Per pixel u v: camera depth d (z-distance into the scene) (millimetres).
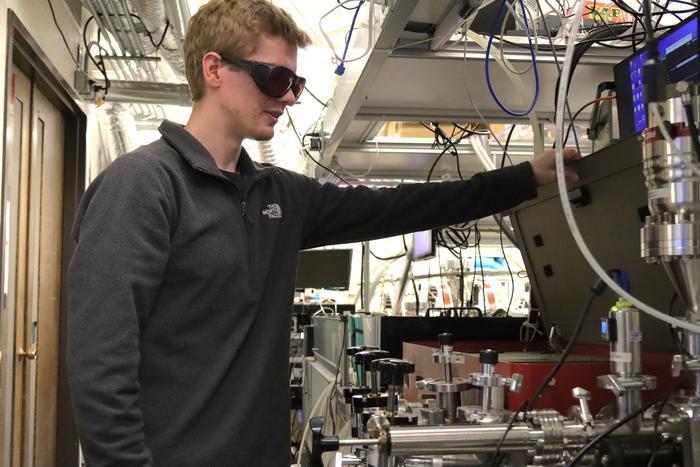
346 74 1885
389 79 1748
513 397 978
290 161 5246
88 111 3641
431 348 1336
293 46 1199
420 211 1350
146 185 1001
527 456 828
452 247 3139
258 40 1147
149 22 2707
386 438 793
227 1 1163
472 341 1751
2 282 2244
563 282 1345
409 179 3133
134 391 929
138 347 948
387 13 1273
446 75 1715
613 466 777
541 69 1668
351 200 1371
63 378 3396
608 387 812
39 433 3076
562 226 1283
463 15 1317
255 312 1145
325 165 2824
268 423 1153
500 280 5129
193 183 1107
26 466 2859
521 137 2506
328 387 2184
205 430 1060
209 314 1078
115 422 894
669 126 665
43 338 3145
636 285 1082
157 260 986
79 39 3459
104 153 4734
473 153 2633
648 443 789
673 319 622
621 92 1368
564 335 1413
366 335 1985
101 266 931
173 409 1027
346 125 2135
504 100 1955
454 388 986
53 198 3314
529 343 1603
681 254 677
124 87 3449
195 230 1065
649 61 616
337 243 1420
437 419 958
